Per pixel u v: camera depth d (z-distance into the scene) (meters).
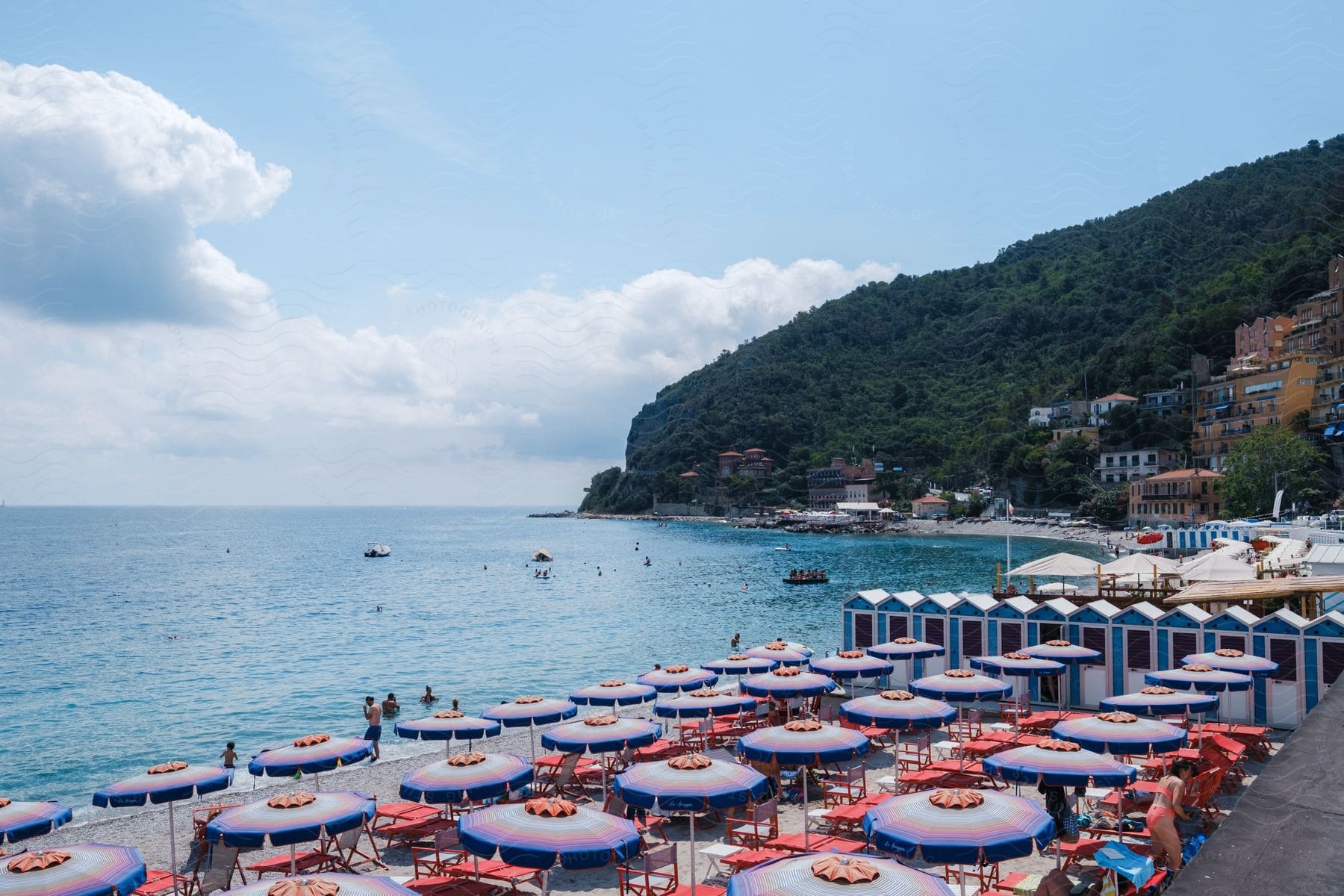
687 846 17.16
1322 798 4.48
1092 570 32.84
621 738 17.61
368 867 16.77
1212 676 20.39
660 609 77.81
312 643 59.28
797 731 15.52
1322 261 144.12
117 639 62.50
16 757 32.38
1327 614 24.41
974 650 29.56
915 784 18.69
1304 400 115.44
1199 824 15.84
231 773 16.88
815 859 9.34
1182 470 133.00
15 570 132.25
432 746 30.48
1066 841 16.08
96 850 11.87
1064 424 182.12
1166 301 189.62
